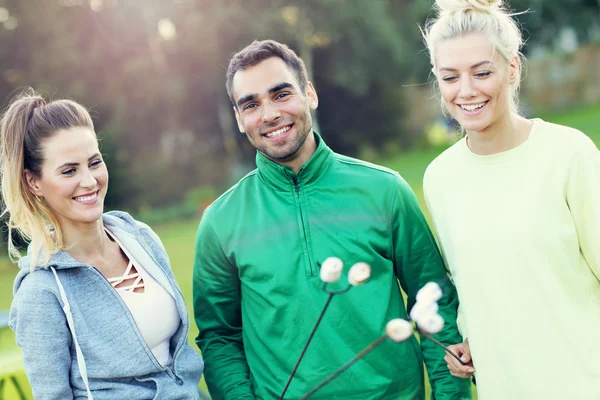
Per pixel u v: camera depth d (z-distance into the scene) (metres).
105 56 17.69
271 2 17.78
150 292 2.26
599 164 2.08
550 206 2.06
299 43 18.11
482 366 2.16
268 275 2.35
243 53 2.38
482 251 2.13
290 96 2.33
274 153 2.35
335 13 17.89
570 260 2.05
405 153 20.19
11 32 17.33
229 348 2.53
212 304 2.54
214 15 17.33
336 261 1.82
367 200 2.37
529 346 2.06
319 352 2.28
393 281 2.40
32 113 2.15
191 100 18.33
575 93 22.52
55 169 2.11
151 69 17.80
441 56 2.16
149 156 18.14
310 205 2.37
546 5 22.72
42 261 2.11
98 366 2.12
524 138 2.16
